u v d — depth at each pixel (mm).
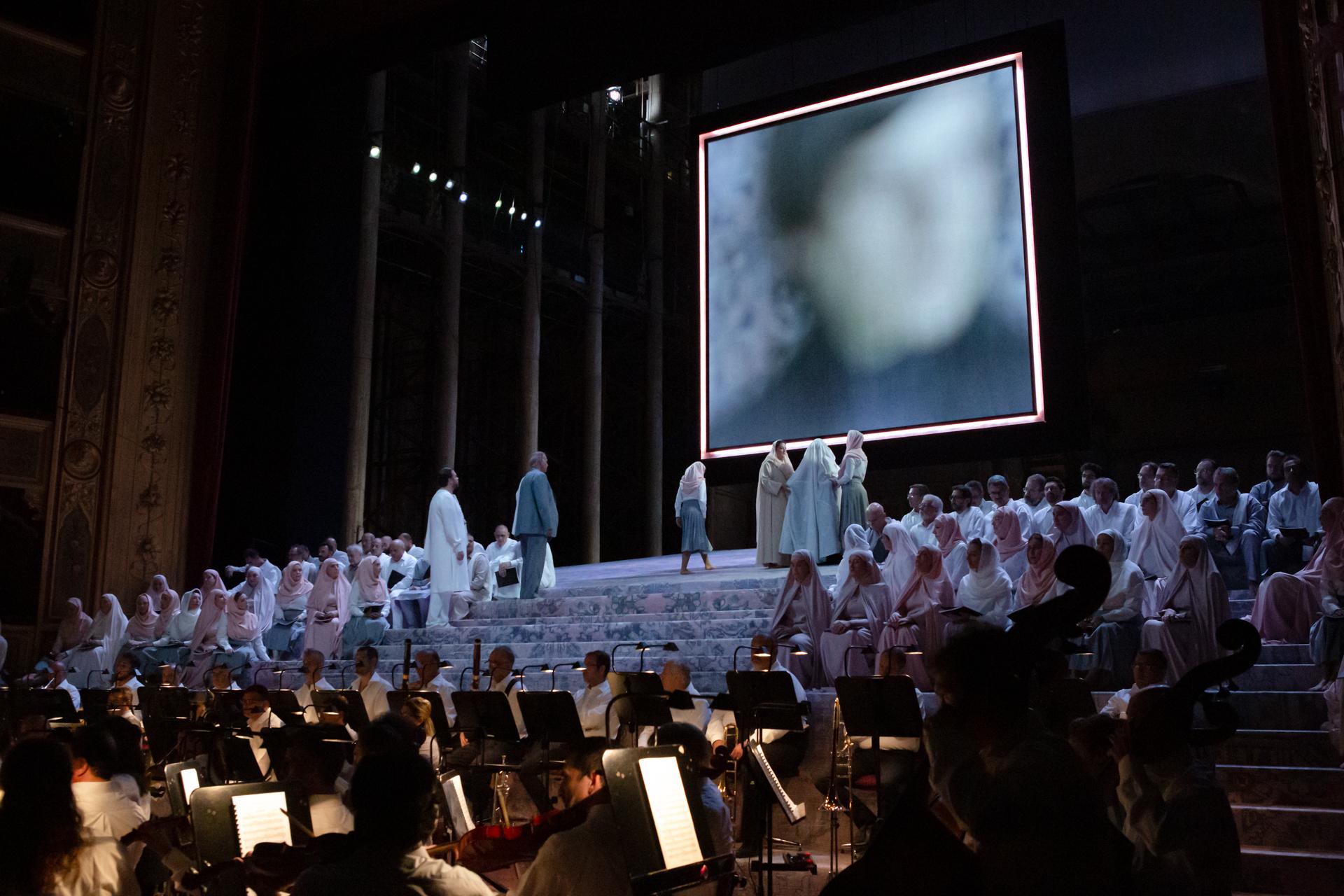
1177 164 23938
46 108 18094
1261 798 7895
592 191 30312
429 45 19031
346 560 17438
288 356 23266
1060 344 17172
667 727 5234
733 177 20062
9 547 17266
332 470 23688
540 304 30156
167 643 16188
